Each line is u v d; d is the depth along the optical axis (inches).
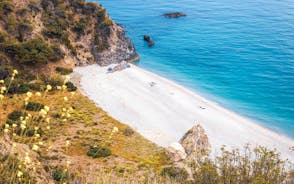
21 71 3882.9
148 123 3255.4
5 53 3937.0
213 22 7062.0
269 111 3732.8
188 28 6727.4
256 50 5516.7
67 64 4384.8
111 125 3073.3
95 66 4621.1
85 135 2691.9
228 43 5861.2
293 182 1087.6
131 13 7770.7
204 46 5743.1
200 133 2810.0
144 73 4574.3
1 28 4239.7
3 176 612.4
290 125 3449.8
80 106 3358.8
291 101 3944.4
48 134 2337.6
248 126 3395.7
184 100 3848.4
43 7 4731.8
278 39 5979.3
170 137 3029.0
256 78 4549.7
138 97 3791.8
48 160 1606.8
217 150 2854.3
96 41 4869.6
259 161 1109.1
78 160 1911.9
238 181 1056.2
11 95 3206.2
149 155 2561.5
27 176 691.4
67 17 4862.2
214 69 4864.7
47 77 3900.1
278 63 5004.9
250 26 6737.2
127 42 5137.8
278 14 7514.8
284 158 2856.8
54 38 4530.0
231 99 4005.9
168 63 5088.6
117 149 2571.4
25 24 4347.9
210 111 3644.2
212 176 1088.2
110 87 3986.2
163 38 6176.2
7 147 832.3
